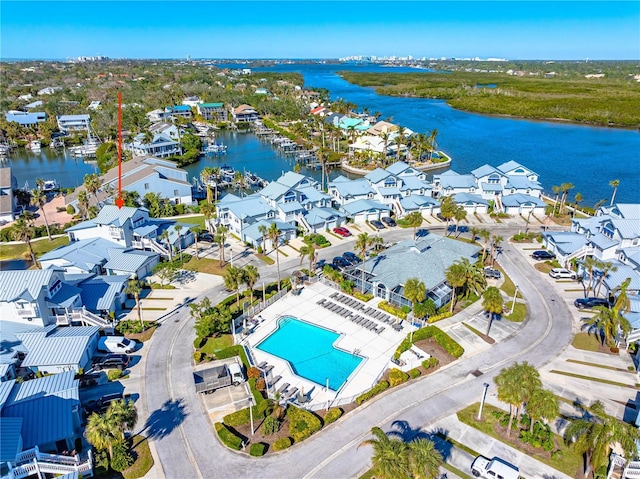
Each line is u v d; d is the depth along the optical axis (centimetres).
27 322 5538
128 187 10669
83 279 6512
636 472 3600
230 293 6931
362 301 6762
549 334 5888
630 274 6706
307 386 4947
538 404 3859
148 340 5747
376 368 5247
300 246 8669
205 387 4781
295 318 6272
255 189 13200
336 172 15250
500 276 7438
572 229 8975
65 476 3662
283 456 3997
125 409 3797
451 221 10100
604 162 15750
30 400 4097
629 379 5034
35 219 10269
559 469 3853
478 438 4188
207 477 3781
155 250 7975
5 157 17100
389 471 3136
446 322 6150
